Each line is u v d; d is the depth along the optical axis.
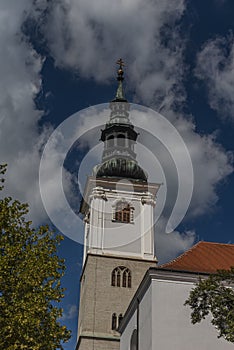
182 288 34.47
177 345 32.31
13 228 25.44
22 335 22.14
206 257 39.69
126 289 54.34
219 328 23.47
